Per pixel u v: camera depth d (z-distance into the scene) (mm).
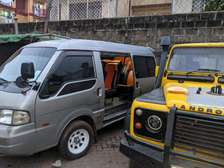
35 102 3107
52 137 3381
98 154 4027
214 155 2357
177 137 2525
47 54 3652
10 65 3955
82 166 3607
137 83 5586
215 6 7918
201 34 6965
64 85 3520
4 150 2941
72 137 3742
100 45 4465
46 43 3986
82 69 3896
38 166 3574
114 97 5430
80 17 10406
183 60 3777
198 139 2416
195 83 3482
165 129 2602
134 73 5492
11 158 3814
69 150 3688
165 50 4059
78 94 3736
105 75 5258
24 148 3018
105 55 4562
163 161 2531
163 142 2633
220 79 3311
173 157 2516
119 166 3637
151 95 3090
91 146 4176
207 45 3633
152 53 6633
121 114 5184
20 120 2982
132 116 2891
